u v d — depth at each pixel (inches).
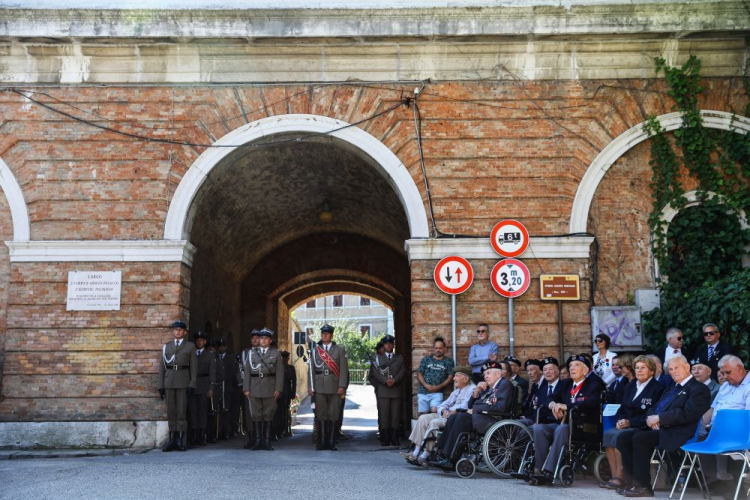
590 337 512.1
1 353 514.9
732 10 517.7
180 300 518.6
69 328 512.4
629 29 519.8
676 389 334.0
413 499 299.7
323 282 1033.5
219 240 725.3
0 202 531.2
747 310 431.8
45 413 502.0
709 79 536.7
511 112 535.2
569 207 525.3
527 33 522.9
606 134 532.1
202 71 539.8
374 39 530.9
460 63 540.1
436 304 515.8
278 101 537.6
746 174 528.1
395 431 584.1
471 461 377.7
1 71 538.0
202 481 338.3
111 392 505.0
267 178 661.9
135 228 525.3
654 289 520.1
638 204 532.7
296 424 965.2
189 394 514.0
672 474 357.1
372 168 625.3
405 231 779.4
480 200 527.5
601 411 370.0
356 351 2034.9
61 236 523.5
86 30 524.1
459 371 440.1
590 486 359.9
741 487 321.7
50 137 533.3
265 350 530.0
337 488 323.9
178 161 532.1
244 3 528.1
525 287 513.0
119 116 535.8
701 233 526.0
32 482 338.0
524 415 418.0
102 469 380.5
